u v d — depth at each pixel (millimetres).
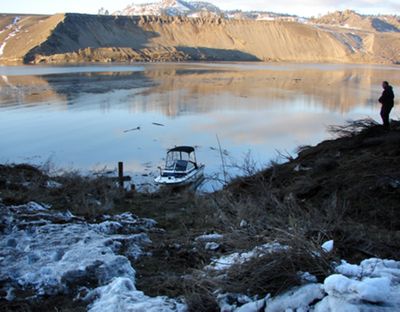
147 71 107000
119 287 4527
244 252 5273
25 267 5277
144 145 28281
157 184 18844
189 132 32312
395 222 7488
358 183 9336
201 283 4375
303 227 5625
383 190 8680
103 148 27547
